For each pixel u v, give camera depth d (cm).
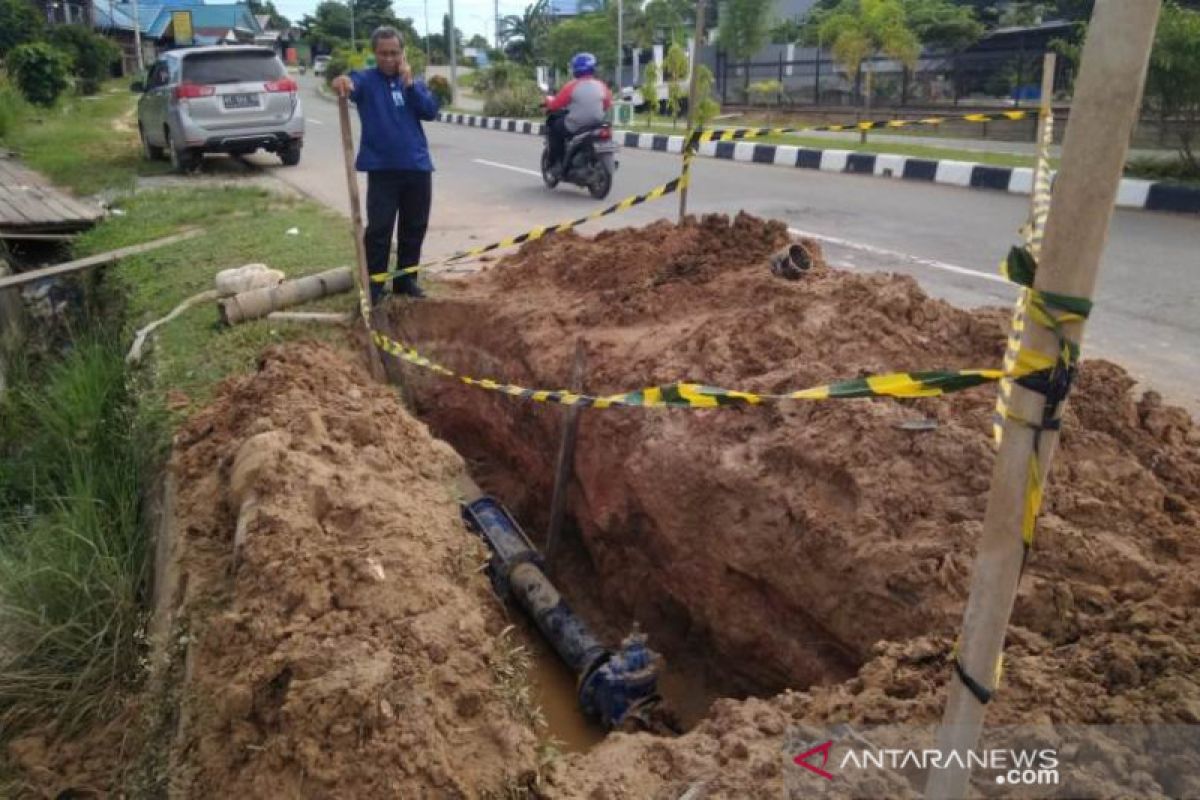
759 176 1360
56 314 888
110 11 4950
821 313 501
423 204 660
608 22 3188
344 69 3847
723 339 500
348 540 369
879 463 392
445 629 326
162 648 363
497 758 285
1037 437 176
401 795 267
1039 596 313
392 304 662
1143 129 1280
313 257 791
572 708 458
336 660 302
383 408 495
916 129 1877
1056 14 2331
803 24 2809
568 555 575
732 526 430
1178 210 1043
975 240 898
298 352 535
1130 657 273
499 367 629
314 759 275
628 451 496
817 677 400
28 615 412
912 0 2080
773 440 427
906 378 212
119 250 870
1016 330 238
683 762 287
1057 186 166
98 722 384
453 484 467
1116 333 630
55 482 586
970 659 193
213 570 381
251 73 1388
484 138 2086
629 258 646
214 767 292
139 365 617
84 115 2267
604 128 1148
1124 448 390
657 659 437
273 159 1600
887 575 362
